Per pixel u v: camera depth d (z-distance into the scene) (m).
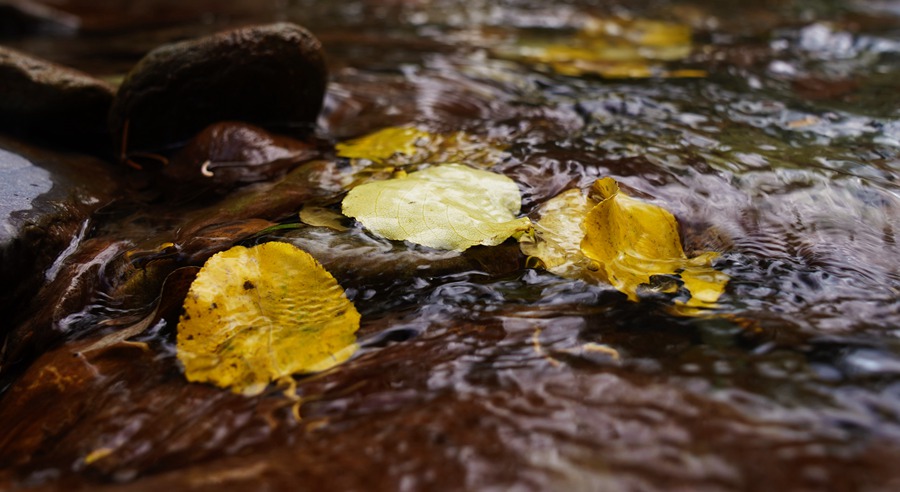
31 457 0.44
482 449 0.42
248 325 0.47
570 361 0.46
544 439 0.42
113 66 0.82
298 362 0.46
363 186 0.54
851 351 0.45
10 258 0.50
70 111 0.63
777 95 0.69
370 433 0.43
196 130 0.64
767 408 0.43
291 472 0.42
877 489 0.41
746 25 1.02
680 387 0.44
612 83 0.72
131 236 0.54
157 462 0.43
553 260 0.50
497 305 0.48
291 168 0.60
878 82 0.71
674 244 0.52
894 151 0.58
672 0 1.27
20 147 0.59
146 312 0.50
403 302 0.49
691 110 0.65
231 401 0.45
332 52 0.88
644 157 0.58
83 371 0.47
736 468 0.41
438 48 0.89
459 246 0.50
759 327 0.47
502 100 0.69
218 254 0.49
